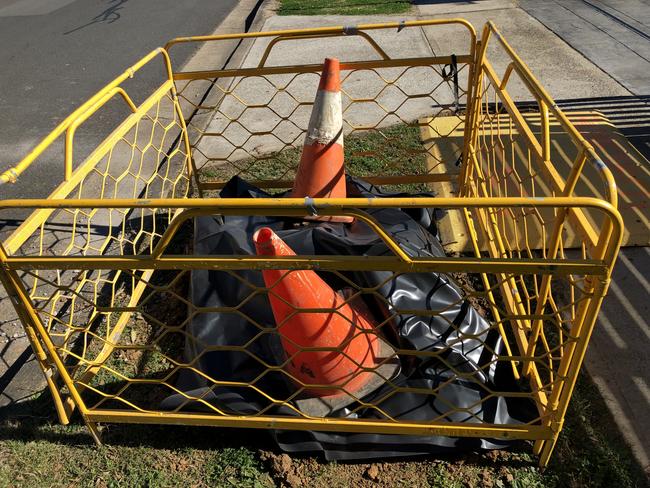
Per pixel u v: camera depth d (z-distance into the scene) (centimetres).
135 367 305
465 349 271
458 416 249
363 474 245
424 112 558
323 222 331
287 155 503
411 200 174
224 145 533
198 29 955
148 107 352
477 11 881
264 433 263
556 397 222
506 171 440
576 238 361
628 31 731
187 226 418
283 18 955
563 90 581
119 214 441
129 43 898
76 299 358
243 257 193
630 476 236
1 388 302
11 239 220
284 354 269
